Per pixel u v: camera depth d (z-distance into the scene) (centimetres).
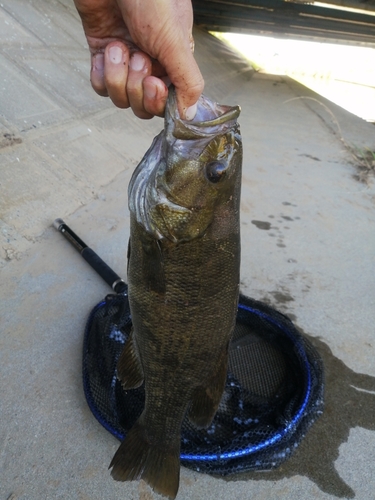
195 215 33
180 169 33
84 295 63
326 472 46
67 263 69
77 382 51
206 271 33
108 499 41
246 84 290
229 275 34
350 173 137
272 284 75
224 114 32
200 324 34
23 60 106
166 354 36
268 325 58
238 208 35
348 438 50
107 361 52
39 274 65
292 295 73
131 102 31
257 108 216
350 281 79
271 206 105
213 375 38
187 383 37
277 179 123
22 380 50
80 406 48
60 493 40
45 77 108
